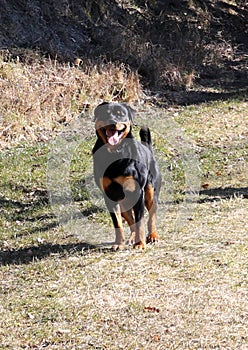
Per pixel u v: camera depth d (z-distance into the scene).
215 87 23.03
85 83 19.55
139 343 6.32
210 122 18.69
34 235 9.98
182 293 7.45
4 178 12.96
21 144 15.84
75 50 21.95
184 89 22.20
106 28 24.28
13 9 21.91
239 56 26.61
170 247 9.05
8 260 8.95
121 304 7.23
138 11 26.91
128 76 20.69
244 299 7.25
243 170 13.71
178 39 25.20
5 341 6.48
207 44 26.67
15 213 11.16
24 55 19.75
